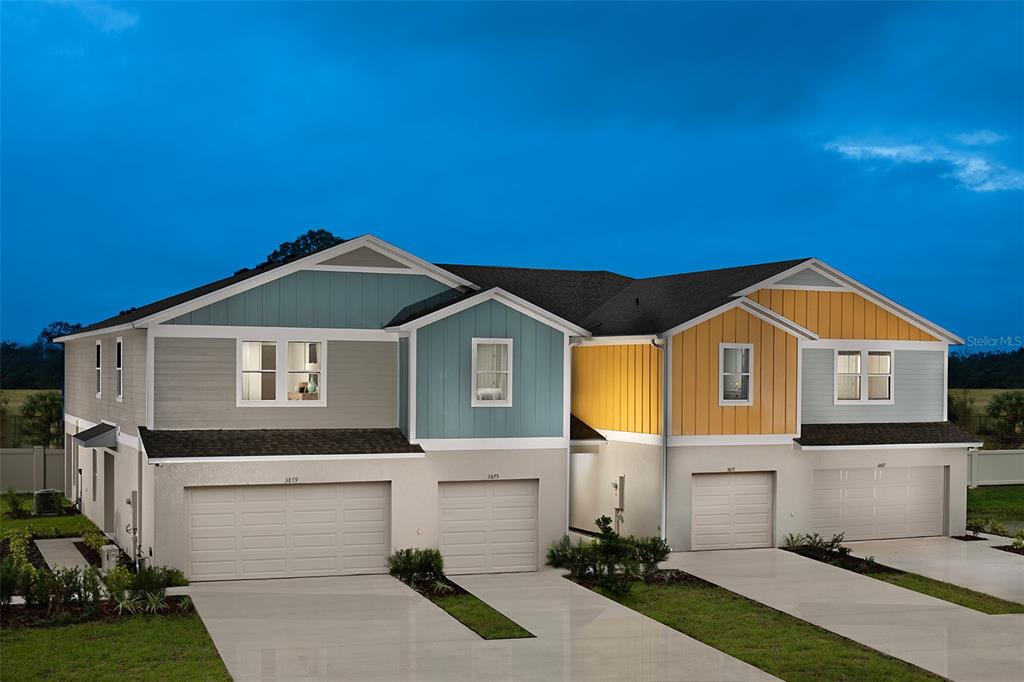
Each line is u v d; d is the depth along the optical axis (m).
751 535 27.05
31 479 37.69
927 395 30.17
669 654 17.23
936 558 26.02
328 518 23.20
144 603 19.66
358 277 24.53
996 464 40.97
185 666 16.03
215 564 22.42
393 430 24.47
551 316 24.75
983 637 18.58
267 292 23.72
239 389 23.42
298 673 15.84
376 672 15.99
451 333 24.03
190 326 23.09
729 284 28.28
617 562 22.81
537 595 21.67
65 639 17.45
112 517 28.06
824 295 28.84
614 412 27.86
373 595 21.25
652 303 29.20
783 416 27.16
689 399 26.20
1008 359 60.75
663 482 25.91
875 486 28.81
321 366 24.14
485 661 16.69
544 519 24.72
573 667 16.42
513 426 24.47
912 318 29.92
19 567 21.48
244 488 22.61
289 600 20.70
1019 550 27.20
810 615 20.02
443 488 24.16
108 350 28.11
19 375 61.81
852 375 29.52
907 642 18.19
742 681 15.84
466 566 24.20
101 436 26.62
